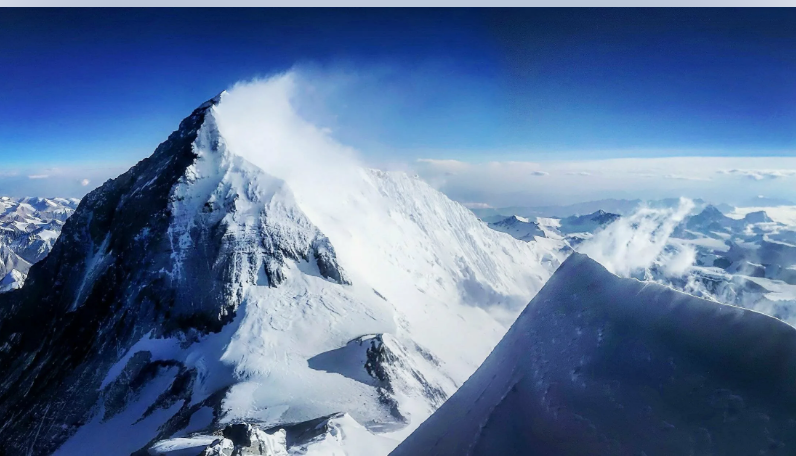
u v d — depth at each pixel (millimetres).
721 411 7059
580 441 8352
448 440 11562
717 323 7895
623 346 9055
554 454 8578
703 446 6902
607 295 10273
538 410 9641
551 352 10586
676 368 7996
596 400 8719
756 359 7145
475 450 9969
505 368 11906
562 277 12109
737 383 7168
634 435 7746
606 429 8164
